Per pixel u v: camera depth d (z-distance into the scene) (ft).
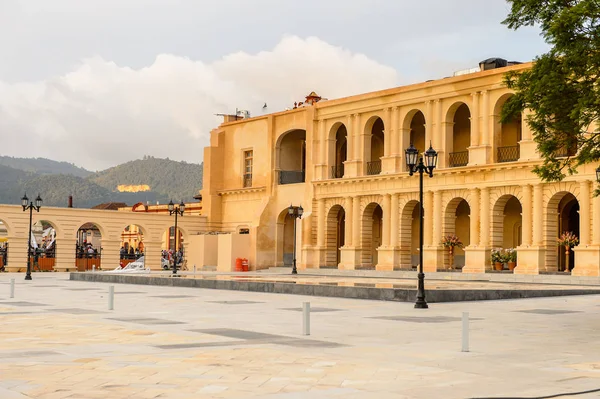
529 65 153.69
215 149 231.09
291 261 215.51
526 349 52.06
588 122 66.59
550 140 70.13
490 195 161.89
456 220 183.93
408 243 180.96
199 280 130.41
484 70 169.58
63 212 208.13
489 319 73.72
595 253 142.10
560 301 99.45
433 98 173.47
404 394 35.86
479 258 161.68
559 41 64.54
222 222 231.30
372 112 188.55
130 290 122.42
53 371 41.06
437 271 169.07
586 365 44.96
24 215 203.00
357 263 189.06
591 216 144.87
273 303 94.12
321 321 71.31
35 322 67.72
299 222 203.92
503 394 36.04
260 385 37.68
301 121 206.80
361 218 189.98
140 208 324.60
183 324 67.46
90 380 38.52
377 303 94.53
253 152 222.07
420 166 92.12
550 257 152.15
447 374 41.37
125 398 34.35
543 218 152.46
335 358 46.83
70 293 112.88
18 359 45.32
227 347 51.62
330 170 199.62
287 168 217.56
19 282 149.59
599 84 64.85
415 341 56.29
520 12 68.59
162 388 36.65
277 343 54.34
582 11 61.21
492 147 162.09
